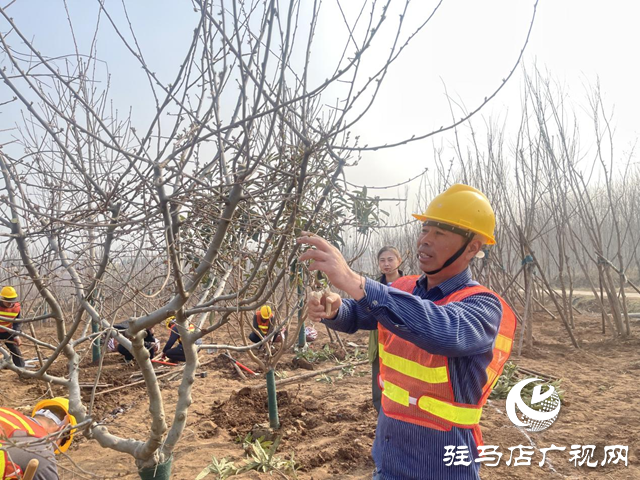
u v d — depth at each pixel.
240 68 1.91
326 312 1.77
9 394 5.23
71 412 2.67
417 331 1.42
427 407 1.69
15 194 2.12
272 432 4.09
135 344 2.40
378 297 1.42
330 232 2.61
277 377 6.01
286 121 1.76
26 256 2.20
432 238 1.78
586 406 4.82
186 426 4.39
